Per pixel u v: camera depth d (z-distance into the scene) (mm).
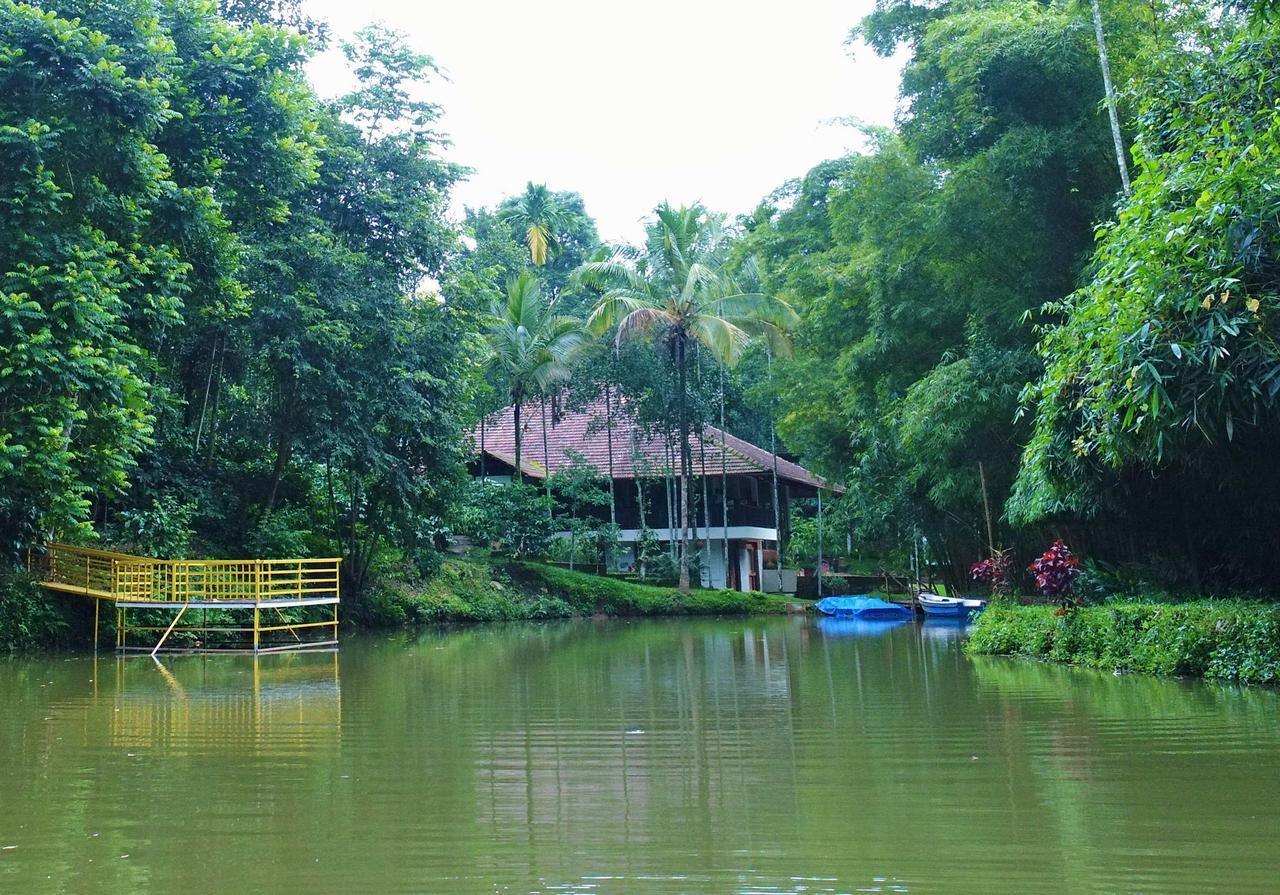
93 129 13328
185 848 4383
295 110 16391
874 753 6398
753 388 31234
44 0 13617
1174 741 6484
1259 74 9977
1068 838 4316
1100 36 12672
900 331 18031
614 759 6375
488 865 4102
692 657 14367
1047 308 11484
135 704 9484
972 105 15828
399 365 21625
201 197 14719
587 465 33000
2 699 9945
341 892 3787
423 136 23922
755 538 36500
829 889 3729
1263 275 8156
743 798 5215
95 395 13312
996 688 9633
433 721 8148
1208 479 10844
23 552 16781
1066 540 13875
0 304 12164
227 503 22281
